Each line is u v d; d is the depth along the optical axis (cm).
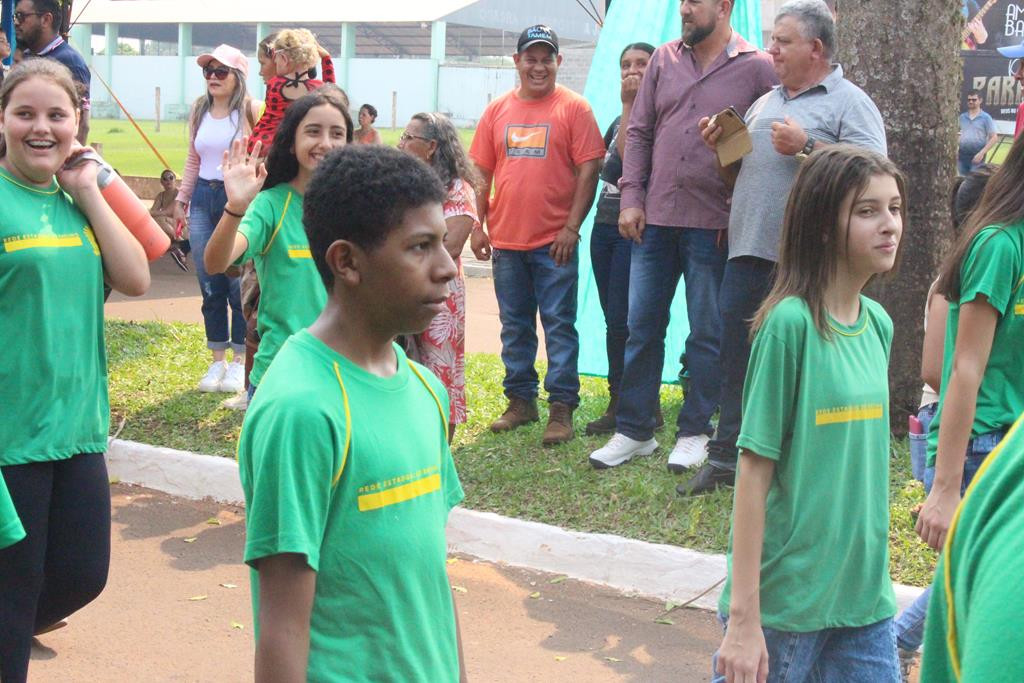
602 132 782
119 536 608
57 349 376
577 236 668
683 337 775
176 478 685
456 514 590
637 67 664
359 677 233
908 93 650
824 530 305
